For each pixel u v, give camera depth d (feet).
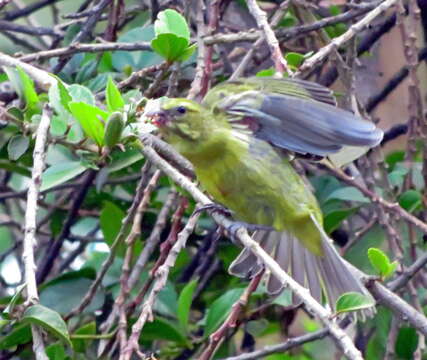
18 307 26.17
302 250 30.40
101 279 32.14
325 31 38.06
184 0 37.11
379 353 36.37
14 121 29.48
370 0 39.09
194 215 29.71
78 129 28.58
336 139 28.17
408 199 35.14
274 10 41.60
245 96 29.55
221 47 39.22
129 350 27.02
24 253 24.91
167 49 30.83
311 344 43.83
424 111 36.96
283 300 34.19
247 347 39.37
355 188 35.96
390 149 46.83
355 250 35.58
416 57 32.81
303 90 29.96
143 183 32.58
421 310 31.73
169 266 28.25
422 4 39.73
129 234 34.04
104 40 38.58
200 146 29.58
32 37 49.52
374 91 44.09
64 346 33.22
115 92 28.14
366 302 23.85
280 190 29.94
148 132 28.73
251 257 30.53
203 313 39.27
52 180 28.66
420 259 31.65
